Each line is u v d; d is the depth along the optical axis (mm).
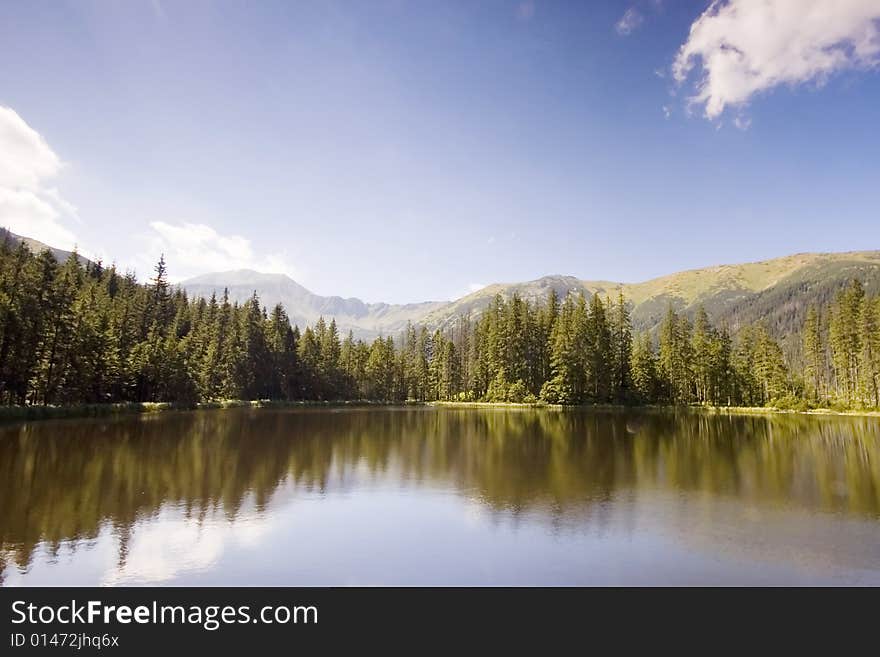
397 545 14711
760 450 34875
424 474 25453
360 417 68062
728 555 14031
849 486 22734
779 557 13875
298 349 115188
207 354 93812
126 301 87438
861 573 12805
